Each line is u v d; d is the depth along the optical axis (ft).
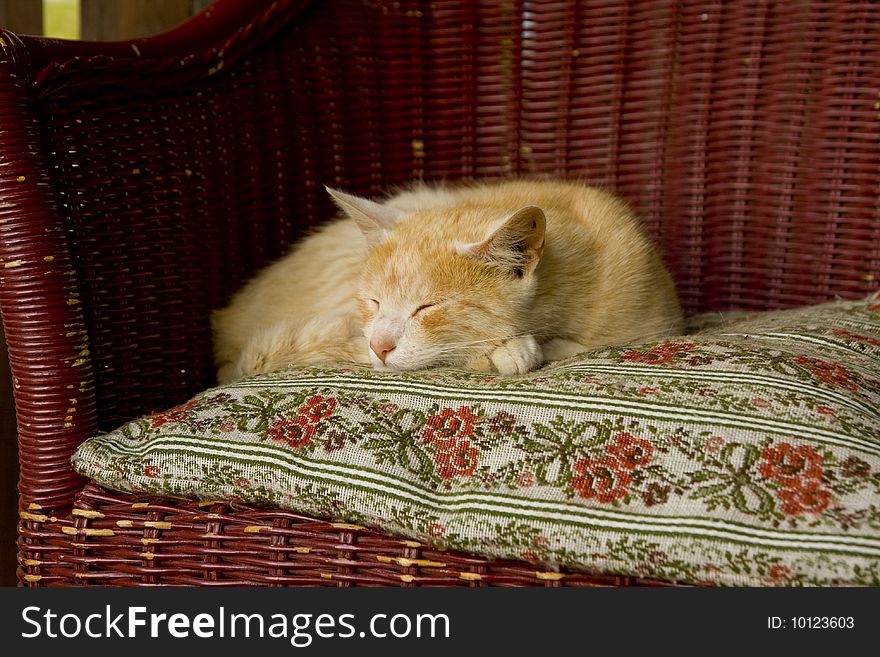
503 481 4.56
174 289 7.01
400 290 6.20
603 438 4.64
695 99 8.32
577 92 8.61
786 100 8.05
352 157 8.69
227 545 5.05
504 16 8.64
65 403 5.56
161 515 5.17
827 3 7.77
